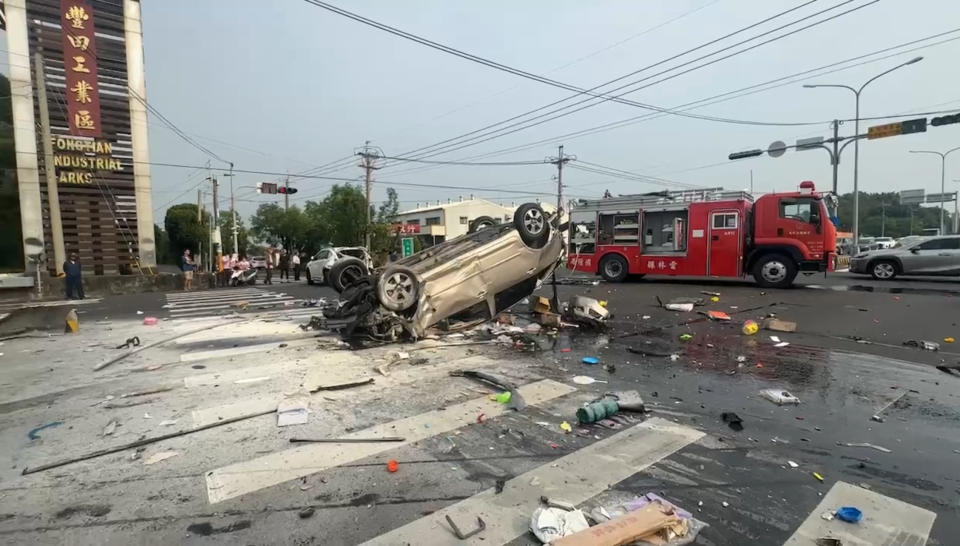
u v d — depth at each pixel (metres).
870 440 4.24
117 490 3.46
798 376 6.18
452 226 67.88
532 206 9.03
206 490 3.46
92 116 23.14
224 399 5.42
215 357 7.46
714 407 5.08
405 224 66.06
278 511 3.19
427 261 8.62
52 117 22.36
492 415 4.86
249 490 3.45
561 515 3.01
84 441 4.32
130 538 2.90
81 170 23.00
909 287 14.99
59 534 2.94
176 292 20.75
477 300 8.56
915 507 3.19
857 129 26.61
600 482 3.53
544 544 2.80
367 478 3.62
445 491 3.43
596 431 4.46
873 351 7.45
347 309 9.31
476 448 4.12
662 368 6.59
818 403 5.19
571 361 6.97
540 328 9.36
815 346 7.84
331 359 7.15
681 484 3.50
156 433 4.48
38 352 8.09
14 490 3.47
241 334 9.41
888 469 3.72
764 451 4.03
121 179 24.00
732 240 15.25
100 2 22.98
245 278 24.36
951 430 4.45
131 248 24.38
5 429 4.62
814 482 3.53
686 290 14.61
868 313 10.30
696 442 4.21
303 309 13.44
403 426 4.59
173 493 3.42
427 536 2.91
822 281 17.58
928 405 5.10
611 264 17.50
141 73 24.20
